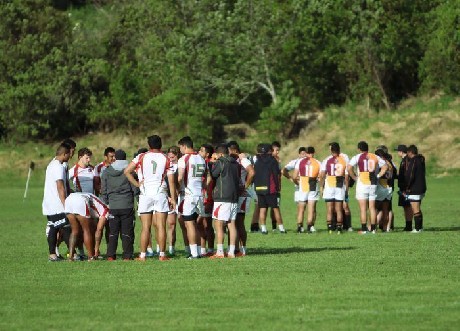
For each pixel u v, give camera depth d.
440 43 161.38
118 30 191.62
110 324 31.08
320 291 36.94
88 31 195.50
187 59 168.88
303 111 173.75
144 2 188.88
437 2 168.88
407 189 65.38
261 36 167.88
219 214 49.19
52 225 49.47
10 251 56.34
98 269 45.09
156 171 48.53
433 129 155.00
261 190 67.19
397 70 167.75
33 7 187.75
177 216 52.47
